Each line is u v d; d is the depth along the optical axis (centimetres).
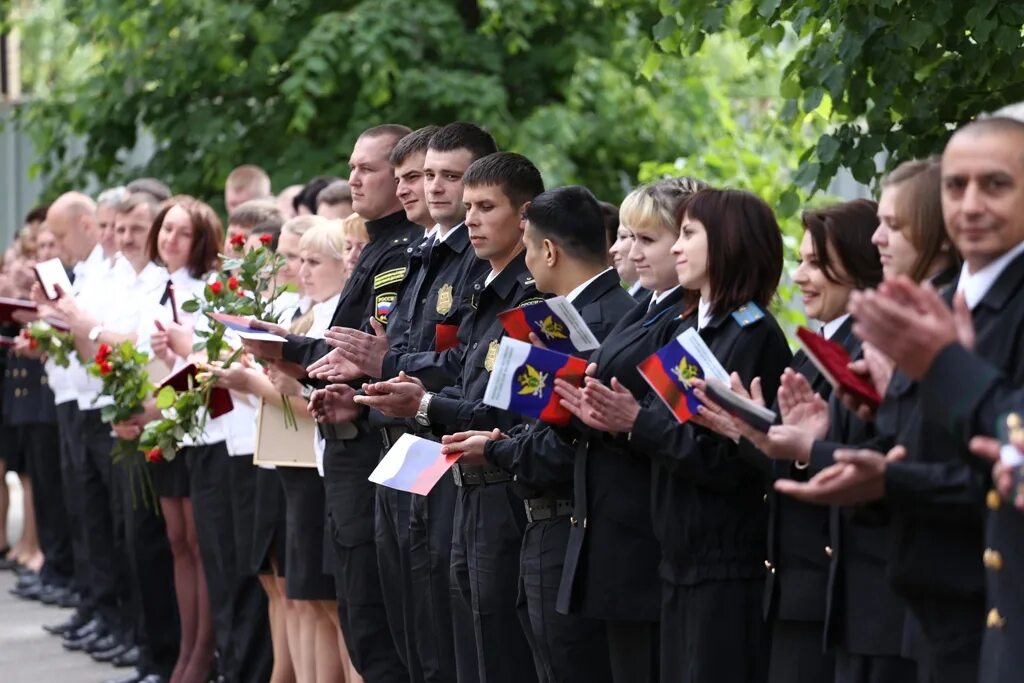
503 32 2036
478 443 894
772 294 811
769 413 680
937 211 680
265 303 1180
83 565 1700
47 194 2238
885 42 1017
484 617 941
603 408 780
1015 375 594
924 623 642
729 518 780
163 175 2134
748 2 1111
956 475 602
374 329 1043
